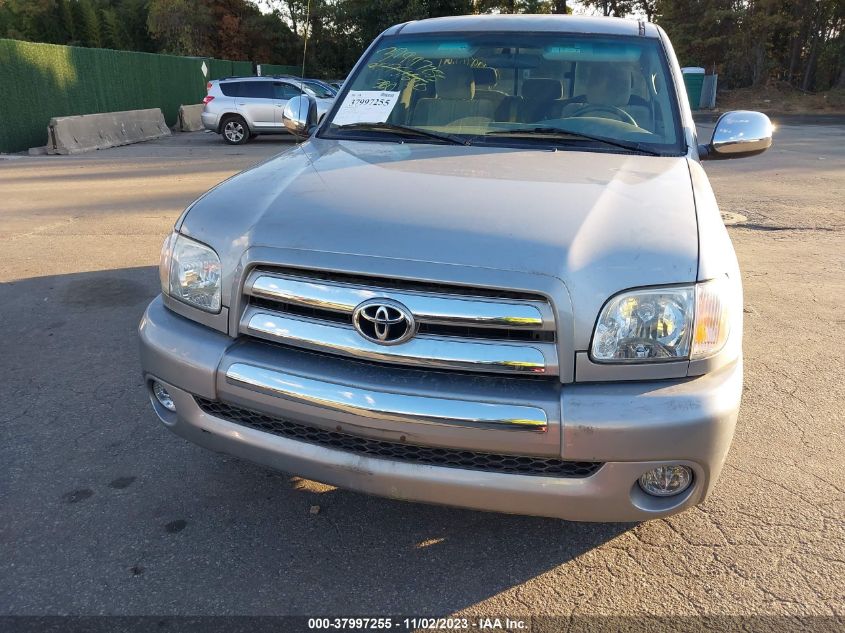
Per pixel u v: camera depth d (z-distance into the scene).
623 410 2.00
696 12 36.91
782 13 35.31
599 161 2.89
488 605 2.33
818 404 3.73
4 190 9.87
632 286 2.05
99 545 2.57
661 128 3.21
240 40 39.69
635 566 2.51
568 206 2.32
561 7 34.53
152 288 5.48
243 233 2.32
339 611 2.29
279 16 39.78
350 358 2.19
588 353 2.04
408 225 2.20
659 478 2.13
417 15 30.42
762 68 36.28
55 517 2.72
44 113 16.58
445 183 2.54
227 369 2.29
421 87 3.56
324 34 34.34
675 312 2.06
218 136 19.95
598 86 3.42
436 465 2.14
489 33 3.71
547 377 2.08
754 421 3.54
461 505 2.16
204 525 2.70
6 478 2.96
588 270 2.05
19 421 3.43
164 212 8.33
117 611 2.26
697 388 2.06
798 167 12.38
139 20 44.38
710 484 2.15
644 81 3.41
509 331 2.06
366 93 3.62
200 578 2.42
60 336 4.50
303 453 2.25
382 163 2.85
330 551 2.57
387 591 2.38
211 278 2.37
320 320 2.20
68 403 3.62
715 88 32.34
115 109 20.28
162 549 2.56
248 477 3.01
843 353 4.40
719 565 2.51
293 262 2.18
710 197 2.60
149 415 3.52
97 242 6.87
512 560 2.54
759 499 2.89
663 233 2.20
